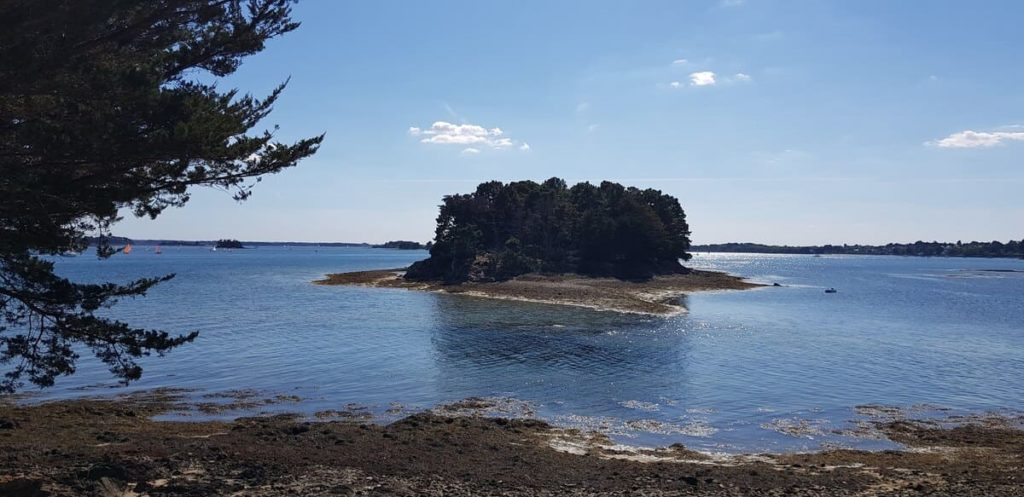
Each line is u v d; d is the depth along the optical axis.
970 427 22.11
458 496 12.66
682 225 123.00
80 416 20.70
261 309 56.84
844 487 14.33
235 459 14.50
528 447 18.05
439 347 36.84
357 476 13.66
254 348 35.69
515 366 31.48
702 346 38.22
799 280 119.75
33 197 11.30
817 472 16.03
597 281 89.56
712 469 15.96
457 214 115.94
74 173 12.45
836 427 22.02
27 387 25.28
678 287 90.69
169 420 21.17
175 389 25.81
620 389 26.97
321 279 102.38
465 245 94.19
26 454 14.61
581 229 108.25
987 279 127.00
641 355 34.94
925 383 29.03
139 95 11.19
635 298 67.94
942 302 72.62
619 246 106.81
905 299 76.50
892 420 23.02
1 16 10.64
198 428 19.52
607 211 113.88
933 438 20.78
